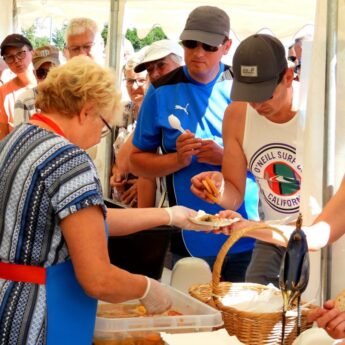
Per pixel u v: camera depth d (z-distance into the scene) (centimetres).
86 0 504
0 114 491
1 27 558
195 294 203
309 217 230
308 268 175
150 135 307
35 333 162
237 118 257
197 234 287
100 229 160
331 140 227
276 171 252
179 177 296
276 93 232
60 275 164
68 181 158
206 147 285
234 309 180
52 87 168
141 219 209
